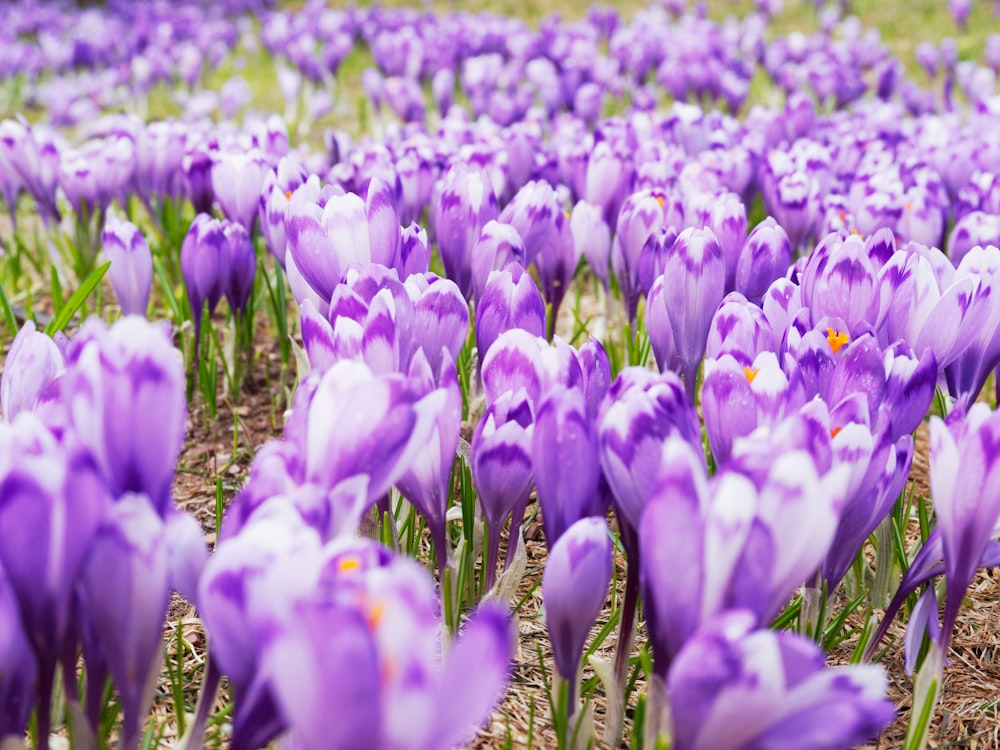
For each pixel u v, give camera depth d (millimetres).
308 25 3041
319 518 770
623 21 3357
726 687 670
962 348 924
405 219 1150
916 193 1133
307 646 579
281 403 1114
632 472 822
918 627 874
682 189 1163
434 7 4016
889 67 2066
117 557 747
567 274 1057
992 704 913
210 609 715
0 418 910
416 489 865
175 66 2703
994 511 828
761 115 1377
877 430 878
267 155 1159
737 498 730
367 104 2426
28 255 1220
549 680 913
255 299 1157
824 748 682
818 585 874
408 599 608
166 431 796
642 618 932
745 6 3768
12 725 754
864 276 923
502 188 1177
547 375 872
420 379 854
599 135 1242
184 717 885
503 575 879
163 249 1232
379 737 600
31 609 742
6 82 2748
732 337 896
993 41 2381
